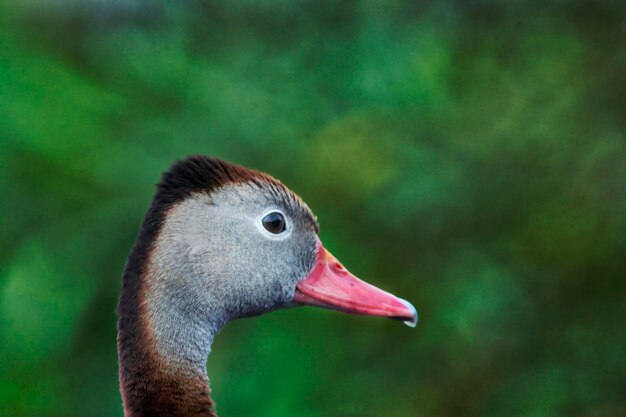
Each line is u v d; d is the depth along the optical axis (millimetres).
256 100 10625
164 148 9852
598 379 10781
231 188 6660
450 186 10742
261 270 6734
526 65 11602
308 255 7055
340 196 10023
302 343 9688
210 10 11914
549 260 10820
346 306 7090
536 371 10789
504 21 11836
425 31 11867
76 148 9555
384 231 10234
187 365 6383
